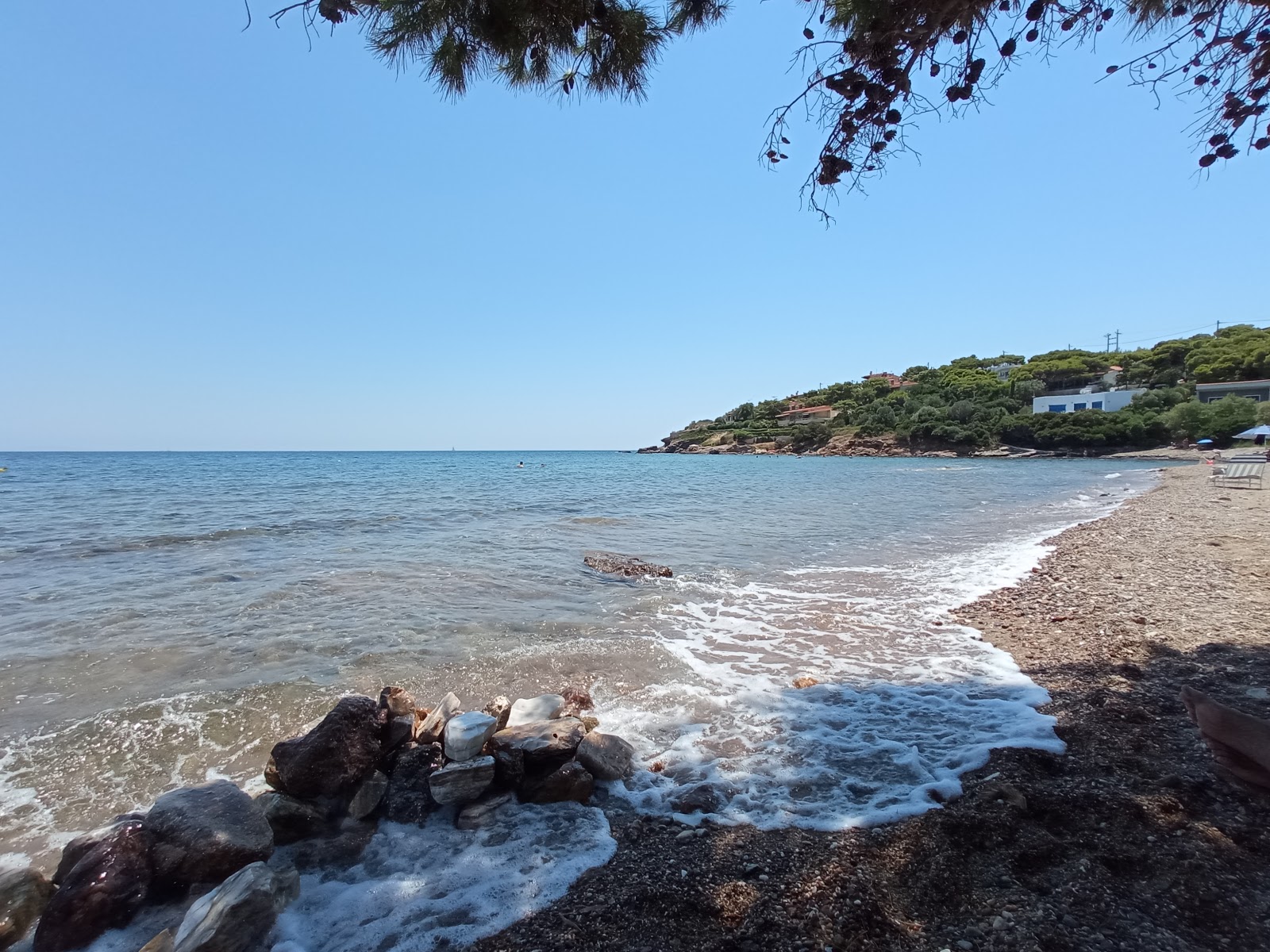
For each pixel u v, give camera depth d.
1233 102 3.63
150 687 5.77
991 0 3.45
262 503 25.02
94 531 16.28
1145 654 5.93
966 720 4.83
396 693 4.56
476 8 3.67
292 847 3.38
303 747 3.70
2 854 3.42
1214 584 8.70
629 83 4.27
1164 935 2.49
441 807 3.72
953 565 11.81
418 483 39.34
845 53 3.73
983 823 3.31
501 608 8.68
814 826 3.46
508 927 2.77
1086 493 28.39
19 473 50.28
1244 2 3.54
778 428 130.88
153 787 4.13
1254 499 20.33
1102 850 3.05
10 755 4.50
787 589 9.96
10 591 9.59
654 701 5.45
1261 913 2.56
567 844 3.40
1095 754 3.99
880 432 101.19
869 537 15.61
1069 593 8.86
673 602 9.06
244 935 2.63
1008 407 93.38
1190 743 4.00
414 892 3.02
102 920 2.76
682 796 3.84
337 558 12.62
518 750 3.95
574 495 29.86
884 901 2.81
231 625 7.77
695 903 2.85
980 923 2.64
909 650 6.80
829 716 5.04
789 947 2.55
